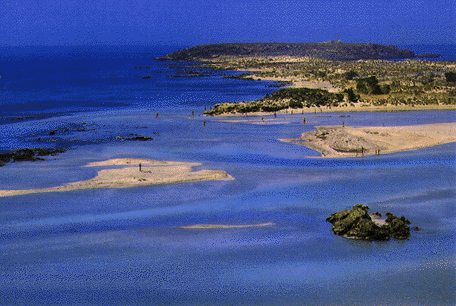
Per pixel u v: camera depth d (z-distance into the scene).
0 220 48.66
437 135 93.50
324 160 75.12
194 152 80.62
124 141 90.94
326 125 108.00
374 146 83.69
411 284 35.09
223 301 32.44
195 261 39.06
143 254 40.53
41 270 37.34
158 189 58.97
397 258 40.00
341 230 45.47
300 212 51.16
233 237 44.66
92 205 53.34
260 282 35.28
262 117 121.62
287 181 62.59
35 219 49.06
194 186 60.22
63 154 79.50
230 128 105.50
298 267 38.03
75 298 32.91
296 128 104.31
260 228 46.91
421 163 72.31
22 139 93.81
